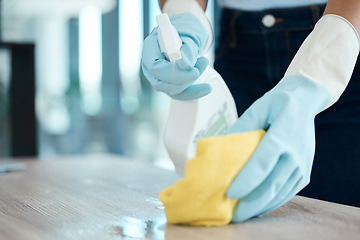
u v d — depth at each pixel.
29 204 0.71
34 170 1.10
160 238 0.52
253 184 0.54
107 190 0.82
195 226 0.57
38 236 0.54
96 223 0.59
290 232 0.53
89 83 2.98
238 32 1.00
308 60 0.65
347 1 0.67
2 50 1.43
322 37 0.66
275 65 0.97
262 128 0.62
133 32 2.84
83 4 2.91
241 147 0.55
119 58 2.90
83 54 2.95
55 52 2.96
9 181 0.94
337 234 0.52
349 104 0.92
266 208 0.60
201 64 0.64
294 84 0.64
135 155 3.06
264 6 0.97
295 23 0.94
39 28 2.94
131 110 3.00
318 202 0.69
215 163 0.53
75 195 0.77
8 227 0.57
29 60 1.44
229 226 0.56
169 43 0.60
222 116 0.73
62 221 0.60
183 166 0.71
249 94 1.01
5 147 1.46
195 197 0.54
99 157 1.38
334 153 0.93
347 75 0.65
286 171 0.57
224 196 0.55
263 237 0.51
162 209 0.66
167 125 0.71
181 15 0.74
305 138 0.59
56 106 2.99
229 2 1.01
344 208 0.65
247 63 1.01
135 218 0.61
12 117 1.45
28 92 1.45
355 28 0.66
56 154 3.00
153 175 1.00
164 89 0.66
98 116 3.04
